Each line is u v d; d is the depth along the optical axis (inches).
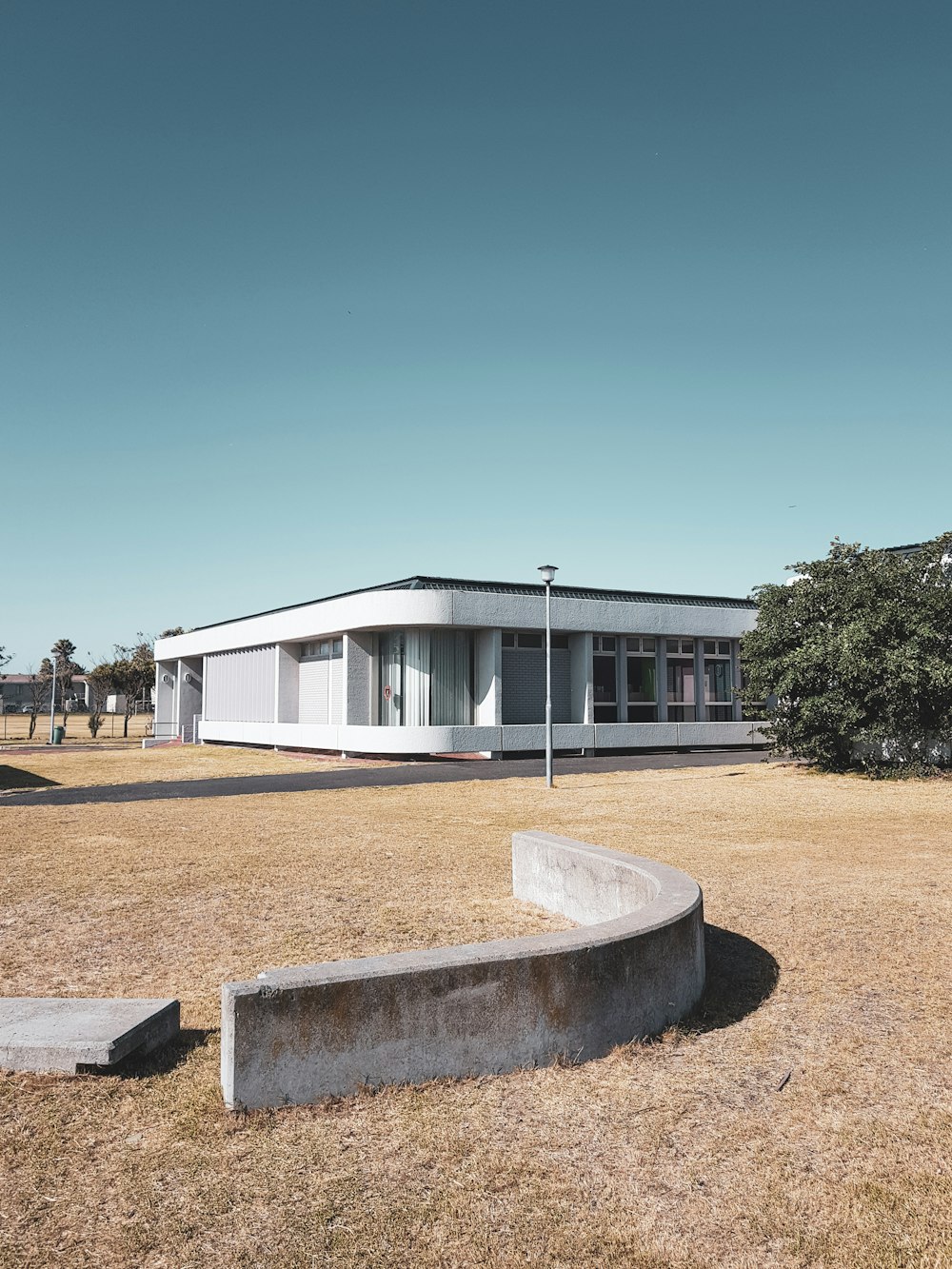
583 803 692.1
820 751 914.7
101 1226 137.0
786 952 285.7
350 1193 146.6
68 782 892.0
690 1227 139.2
